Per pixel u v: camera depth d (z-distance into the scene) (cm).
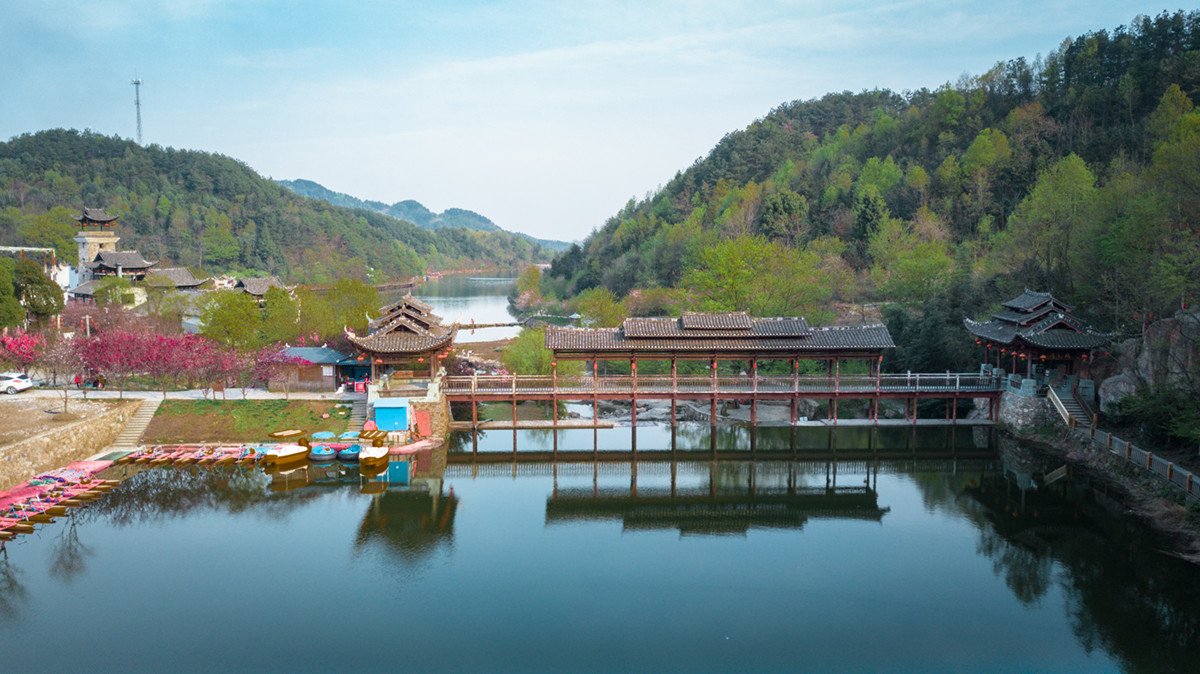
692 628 3225
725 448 6259
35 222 18500
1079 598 3491
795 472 5650
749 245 9556
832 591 3588
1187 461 4575
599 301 11506
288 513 4559
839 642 3111
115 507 4609
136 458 5525
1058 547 4088
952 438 6419
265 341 8138
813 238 14500
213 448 5744
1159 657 2981
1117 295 6231
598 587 3619
